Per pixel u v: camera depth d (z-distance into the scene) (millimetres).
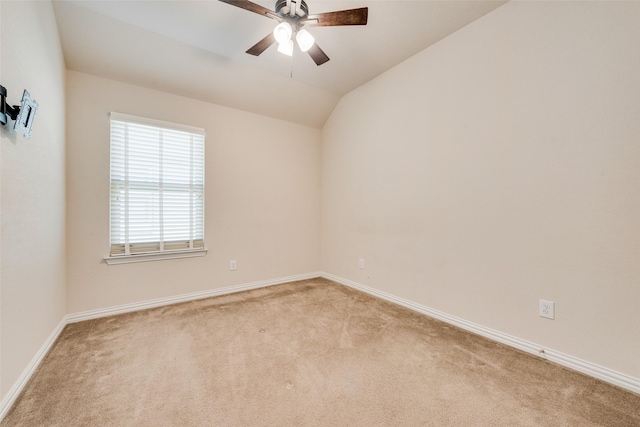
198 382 1529
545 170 1786
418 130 2619
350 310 2664
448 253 2367
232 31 2330
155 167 2756
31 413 1281
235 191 3266
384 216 3004
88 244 2424
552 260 1765
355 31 2328
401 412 1311
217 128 3123
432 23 2207
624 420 1261
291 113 3586
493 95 2043
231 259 3244
